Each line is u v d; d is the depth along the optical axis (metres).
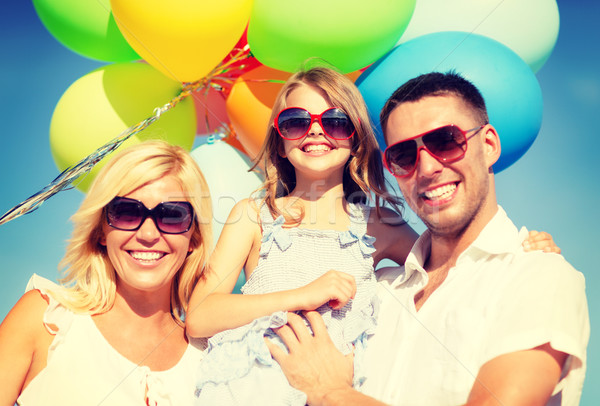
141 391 1.86
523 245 1.85
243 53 2.65
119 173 1.94
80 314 1.92
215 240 2.55
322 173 2.23
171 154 2.03
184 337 2.10
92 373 1.83
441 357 1.74
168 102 2.61
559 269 1.69
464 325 1.74
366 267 2.14
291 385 1.87
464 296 1.82
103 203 1.93
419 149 1.94
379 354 1.93
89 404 1.79
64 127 2.54
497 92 2.20
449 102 1.93
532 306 1.63
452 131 1.90
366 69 2.53
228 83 2.81
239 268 2.19
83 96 2.56
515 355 1.59
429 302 1.89
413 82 2.02
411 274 2.07
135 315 2.00
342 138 2.23
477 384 1.62
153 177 1.94
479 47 2.28
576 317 1.61
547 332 1.57
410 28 2.56
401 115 1.98
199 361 2.04
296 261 2.12
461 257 1.92
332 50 2.28
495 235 1.86
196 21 2.21
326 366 1.86
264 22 2.28
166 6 2.19
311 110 2.22
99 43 2.67
